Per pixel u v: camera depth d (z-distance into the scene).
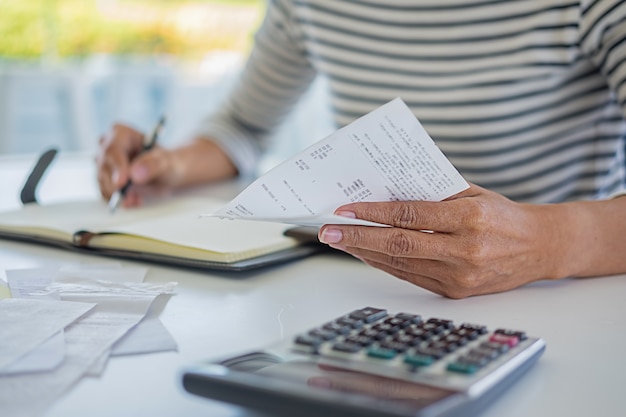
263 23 1.51
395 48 1.26
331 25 1.31
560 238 0.73
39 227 0.95
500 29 1.16
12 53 5.37
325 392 0.39
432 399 0.39
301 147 4.05
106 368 0.51
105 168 1.22
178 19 6.01
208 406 0.45
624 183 1.30
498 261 0.69
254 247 0.82
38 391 0.46
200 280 0.77
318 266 0.84
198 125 1.57
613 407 0.45
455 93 1.22
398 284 0.76
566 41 1.10
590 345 0.56
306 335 0.49
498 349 0.47
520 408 0.45
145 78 3.76
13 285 0.71
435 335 0.50
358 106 1.33
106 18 5.75
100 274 0.77
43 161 1.19
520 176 1.22
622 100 1.00
